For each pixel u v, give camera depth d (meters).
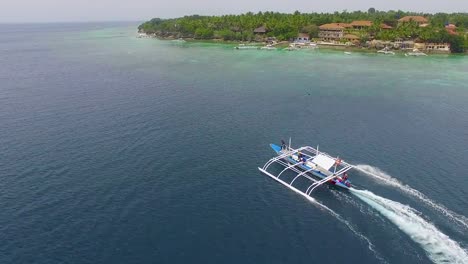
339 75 136.62
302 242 40.38
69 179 53.25
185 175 55.22
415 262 37.22
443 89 112.75
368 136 71.19
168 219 44.19
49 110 87.56
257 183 53.34
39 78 129.50
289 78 130.50
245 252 38.75
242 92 108.25
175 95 104.19
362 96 103.38
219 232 41.97
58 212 45.12
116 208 46.25
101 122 78.69
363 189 51.16
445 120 81.38
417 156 61.72
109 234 41.22
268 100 98.50
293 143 68.00
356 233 41.81
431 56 190.62
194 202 48.03
